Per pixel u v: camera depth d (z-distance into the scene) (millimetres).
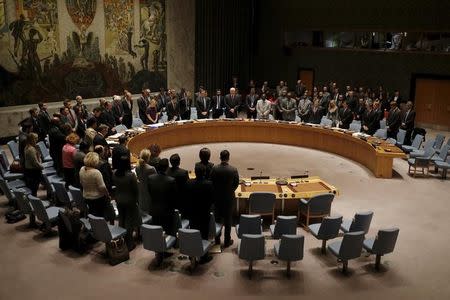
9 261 7953
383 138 14938
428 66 19812
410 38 20156
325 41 22906
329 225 8031
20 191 8867
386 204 10953
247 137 17312
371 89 21656
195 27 22672
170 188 7758
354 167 14141
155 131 15070
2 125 15477
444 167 12625
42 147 12219
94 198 8141
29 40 15859
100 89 18656
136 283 7312
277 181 10266
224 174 8078
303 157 15273
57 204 10109
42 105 13602
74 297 6918
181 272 7648
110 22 18625
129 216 8078
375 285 7379
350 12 21719
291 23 23906
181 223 8133
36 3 15859
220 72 24422
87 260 8023
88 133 10305
